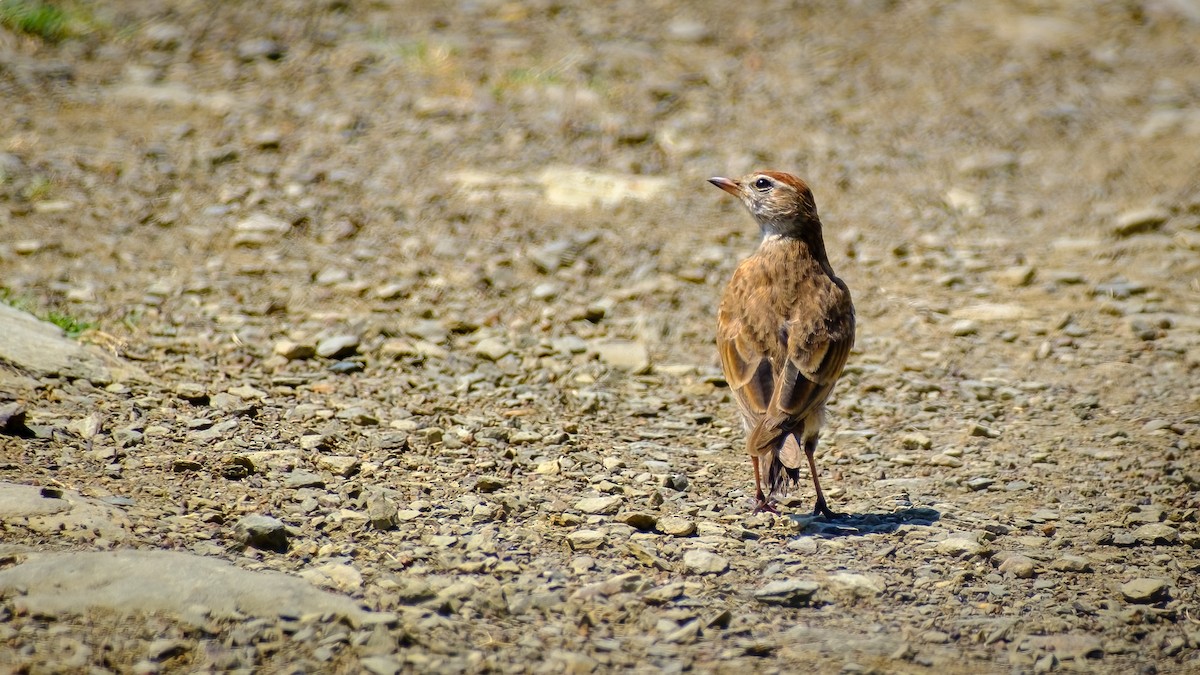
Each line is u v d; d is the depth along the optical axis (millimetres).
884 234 16875
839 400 12195
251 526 8023
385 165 17797
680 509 9375
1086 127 20875
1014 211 17734
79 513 8047
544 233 16000
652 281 14844
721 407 11922
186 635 6750
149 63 20922
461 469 9812
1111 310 14500
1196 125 20797
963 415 11844
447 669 6680
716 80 21984
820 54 23484
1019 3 26922
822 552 8688
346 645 6793
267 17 23141
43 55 20812
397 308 13656
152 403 10484
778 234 10086
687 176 18344
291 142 18312
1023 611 7883
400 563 7988
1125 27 25812
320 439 9992
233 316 13055
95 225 15242
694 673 6879
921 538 8984
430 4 24500
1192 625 7777
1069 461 10719
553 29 23656
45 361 10867
